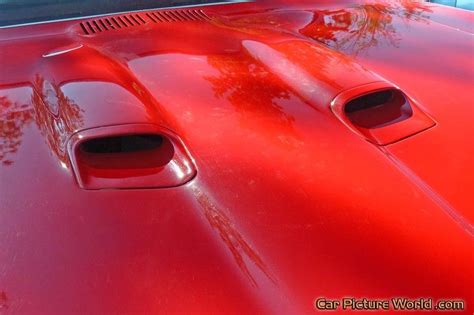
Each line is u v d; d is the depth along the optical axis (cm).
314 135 158
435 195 149
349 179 148
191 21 208
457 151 161
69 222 136
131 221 137
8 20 208
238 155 151
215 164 149
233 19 216
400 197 145
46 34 201
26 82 175
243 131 157
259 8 227
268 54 185
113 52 185
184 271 129
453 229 140
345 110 168
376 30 214
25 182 143
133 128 150
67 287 126
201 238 134
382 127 167
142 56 182
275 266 130
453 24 228
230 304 125
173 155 151
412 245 135
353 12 229
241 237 135
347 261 132
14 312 123
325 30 211
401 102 176
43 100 165
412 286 129
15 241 132
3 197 140
